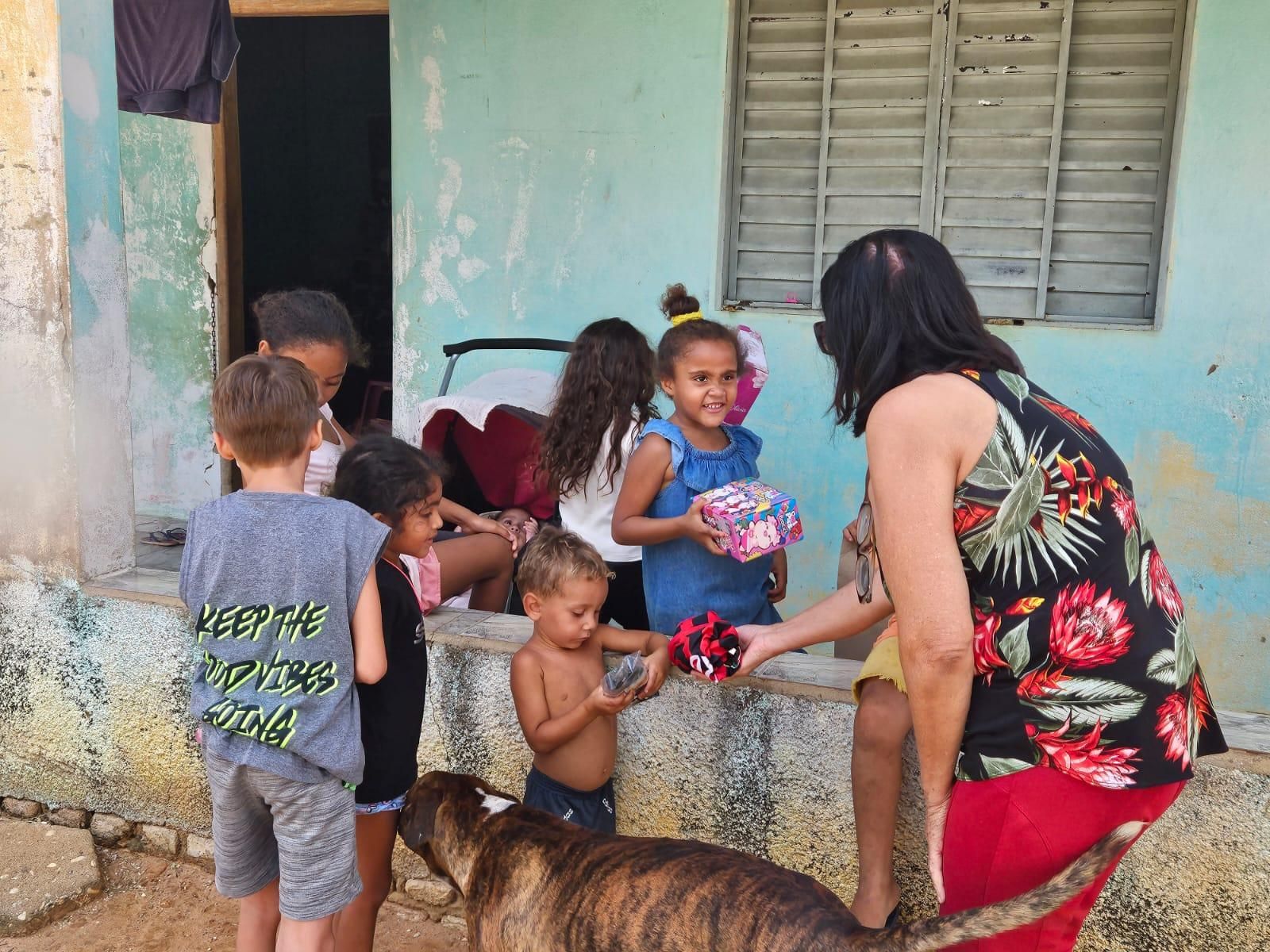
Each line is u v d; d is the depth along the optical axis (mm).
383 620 2227
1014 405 1623
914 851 2338
